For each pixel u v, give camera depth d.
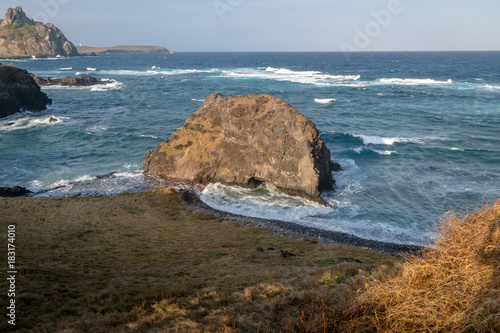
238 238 20.91
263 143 31.36
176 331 7.74
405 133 49.50
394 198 28.58
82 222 21.75
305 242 20.83
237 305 9.11
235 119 33.06
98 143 44.72
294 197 29.47
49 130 50.69
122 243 18.44
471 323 5.34
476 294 5.77
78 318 9.56
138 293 11.20
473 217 7.26
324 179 30.45
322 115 63.16
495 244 6.37
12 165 36.06
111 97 83.81
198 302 9.70
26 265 13.93
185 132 35.81
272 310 8.16
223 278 12.67
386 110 66.75
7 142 44.12
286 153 30.28
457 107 67.69
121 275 13.54
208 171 32.91
